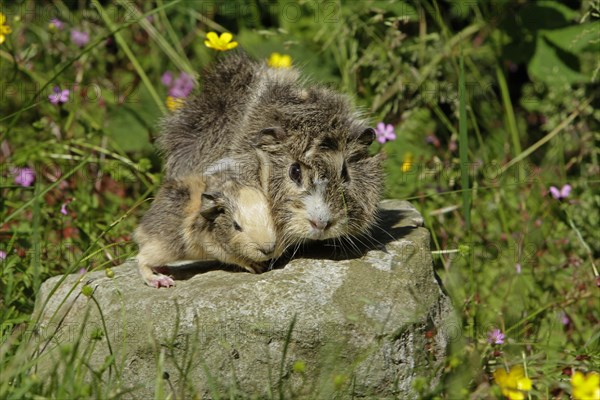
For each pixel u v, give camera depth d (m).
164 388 7.97
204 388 7.96
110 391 7.75
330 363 7.88
